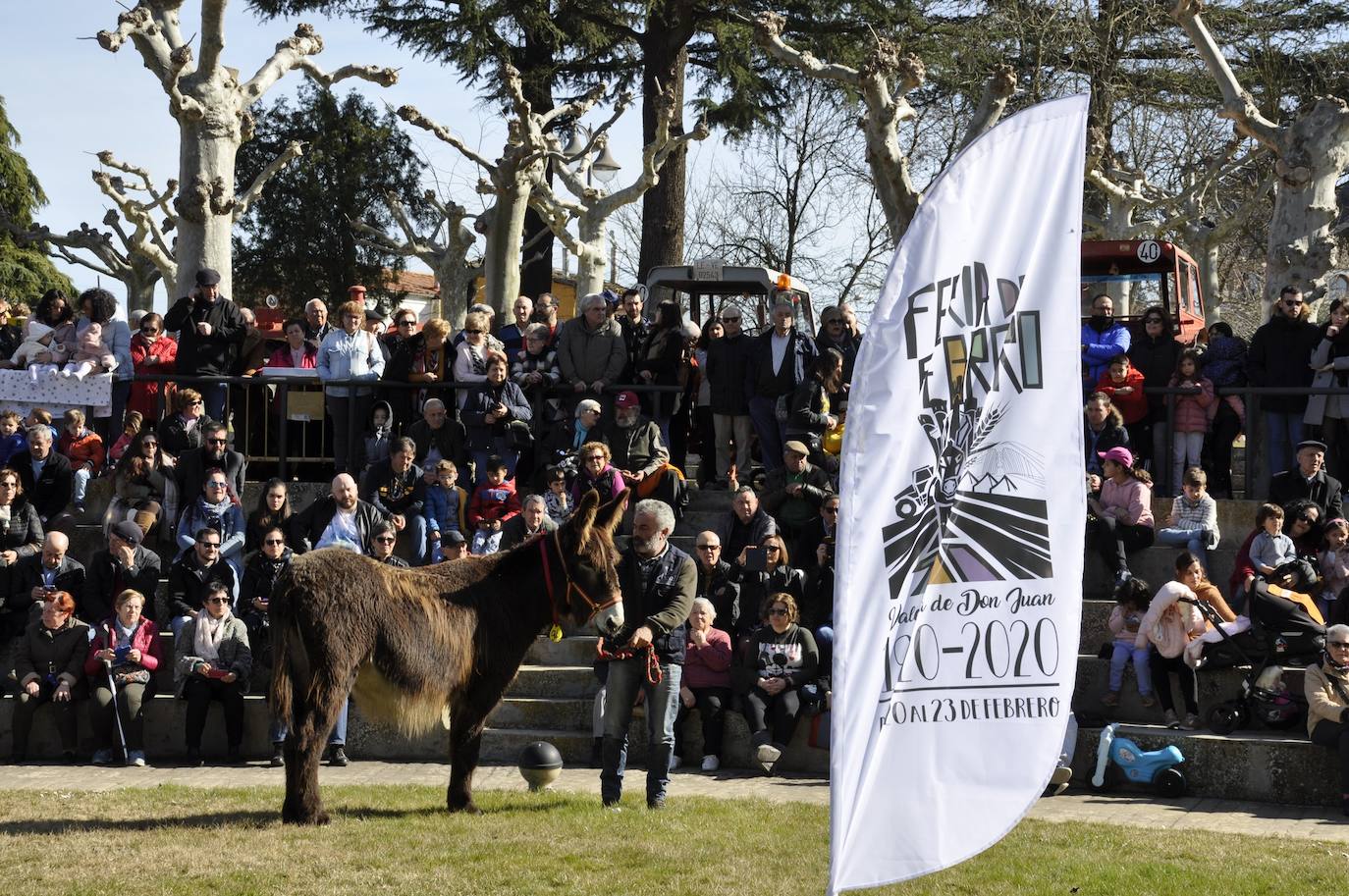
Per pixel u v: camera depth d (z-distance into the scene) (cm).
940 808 475
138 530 1208
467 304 2803
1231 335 1424
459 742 827
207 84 1647
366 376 1453
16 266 3541
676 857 709
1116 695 1095
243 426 1542
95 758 1111
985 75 2439
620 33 2548
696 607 1105
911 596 484
